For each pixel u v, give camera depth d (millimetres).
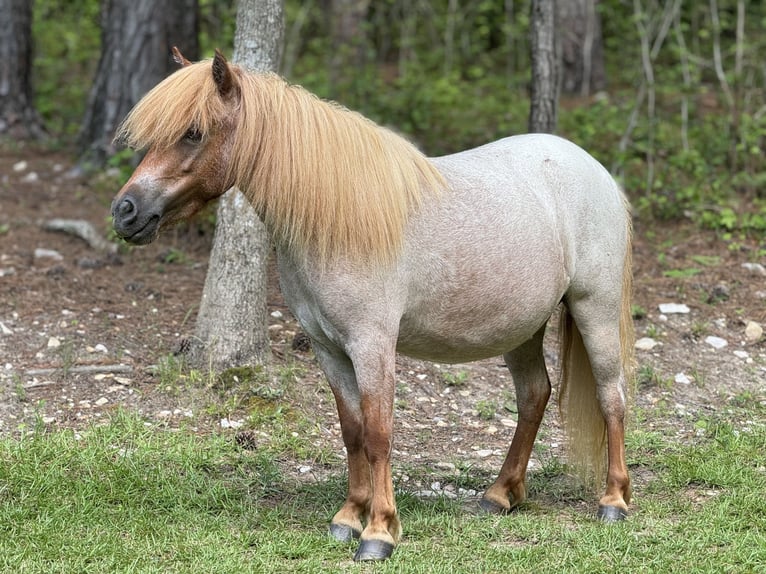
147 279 8516
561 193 5023
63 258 8992
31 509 4914
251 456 5789
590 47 14422
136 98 11281
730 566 4422
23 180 11297
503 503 5230
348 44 15953
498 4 17500
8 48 12797
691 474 5605
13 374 6629
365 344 4434
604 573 4371
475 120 13031
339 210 4363
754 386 7086
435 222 4590
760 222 9742
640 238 9828
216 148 4371
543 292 4871
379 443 4484
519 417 5375
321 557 4539
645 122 11820
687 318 8031
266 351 6758
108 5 11383
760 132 10812
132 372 6746
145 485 5273
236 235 6605
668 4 12344
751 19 14016
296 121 4410
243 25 6520
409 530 4840
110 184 10852
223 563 4422
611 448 5184
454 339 4777
